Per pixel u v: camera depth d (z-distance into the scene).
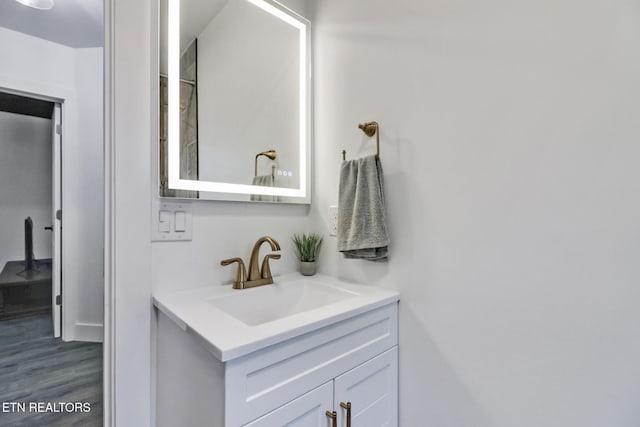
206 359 0.71
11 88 2.16
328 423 0.85
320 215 1.42
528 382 0.84
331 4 1.38
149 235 1.00
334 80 1.37
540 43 0.82
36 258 3.05
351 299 1.02
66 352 2.19
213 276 1.16
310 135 1.45
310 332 0.80
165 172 1.04
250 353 0.68
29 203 3.03
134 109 0.97
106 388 0.95
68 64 2.37
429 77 1.04
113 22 0.94
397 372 1.11
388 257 1.15
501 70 0.88
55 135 2.40
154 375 1.00
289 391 0.75
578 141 0.76
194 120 1.12
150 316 1.00
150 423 0.99
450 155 0.99
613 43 0.71
